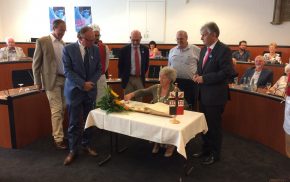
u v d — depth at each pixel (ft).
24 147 10.64
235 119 12.45
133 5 27.58
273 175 8.71
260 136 11.35
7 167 9.04
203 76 8.67
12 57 18.13
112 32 28.96
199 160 9.70
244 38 25.21
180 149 7.11
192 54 11.50
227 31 25.58
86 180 8.32
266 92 11.38
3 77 14.93
